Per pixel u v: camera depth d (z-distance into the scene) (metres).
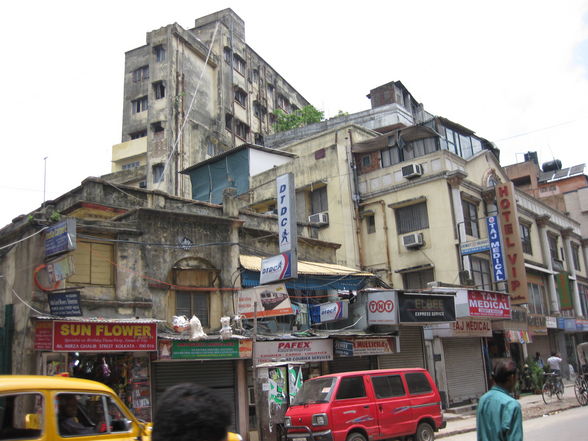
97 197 18.38
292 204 16.20
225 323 15.13
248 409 15.91
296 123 47.38
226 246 16.81
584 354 21.86
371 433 11.93
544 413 18.78
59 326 12.16
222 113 44.06
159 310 14.98
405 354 20.77
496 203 29.19
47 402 6.11
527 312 27.94
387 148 29.48
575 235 41.00
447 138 28.75
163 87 40.72
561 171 51.91
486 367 24.06
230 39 47.00
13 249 13.88
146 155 40.06
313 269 19.19
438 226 26.64
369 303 19.42
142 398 13.74
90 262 14.11
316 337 17.20
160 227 15.44
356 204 29.11
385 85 38.19
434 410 13.39
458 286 23.33
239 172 30.17
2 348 12.95
